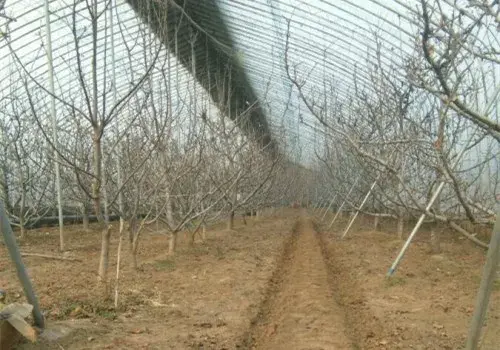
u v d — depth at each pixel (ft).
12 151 37.27
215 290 22.89
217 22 39.47
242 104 58.95
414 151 22.27
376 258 33.32
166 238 40.96
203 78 46.26
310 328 18.49
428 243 40.81
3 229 13.80
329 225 64.08
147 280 24.07
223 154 36.24
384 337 17.39
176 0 34.06
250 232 50.83
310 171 118.73
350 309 21.83
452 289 23.90
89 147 31.53
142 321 17.48
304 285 25.96
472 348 11.41
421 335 17.17
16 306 13.88
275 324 19.45
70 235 42.19
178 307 19.74
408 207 21.39
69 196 45.39
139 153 22.61
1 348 13.15
